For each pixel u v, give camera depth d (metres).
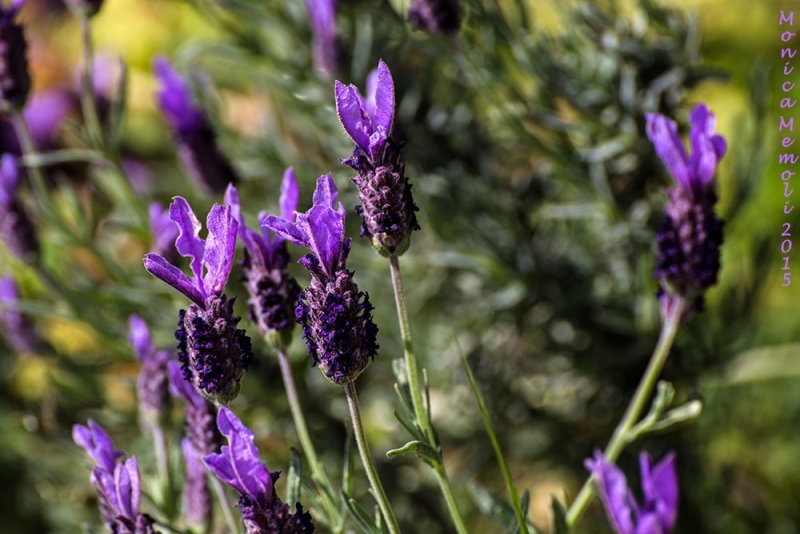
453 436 0.77
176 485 0.57
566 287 0.73
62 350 0.79
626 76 0.67
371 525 0.50
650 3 0.67
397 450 0.50
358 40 0.69
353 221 0.75
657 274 0.54
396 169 0.48
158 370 0.56
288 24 0.74
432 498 0.75
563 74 0.69
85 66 0.66
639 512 0.49
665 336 0.55
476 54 0.69
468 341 0.77
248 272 0.51
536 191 0.77
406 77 0.74
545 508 0.79
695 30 0.67
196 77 0.77
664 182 0.69
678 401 0.75
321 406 0.73
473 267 0.71
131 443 0.71
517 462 0.79
